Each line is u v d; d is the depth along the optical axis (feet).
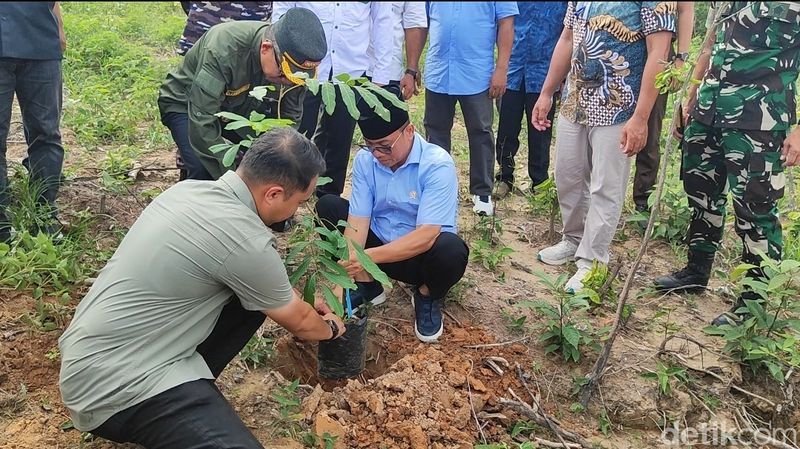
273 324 11.10
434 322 11.13
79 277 11.09
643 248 9.62
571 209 13.78
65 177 14.51
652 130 15.55
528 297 12.71
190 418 7.30
